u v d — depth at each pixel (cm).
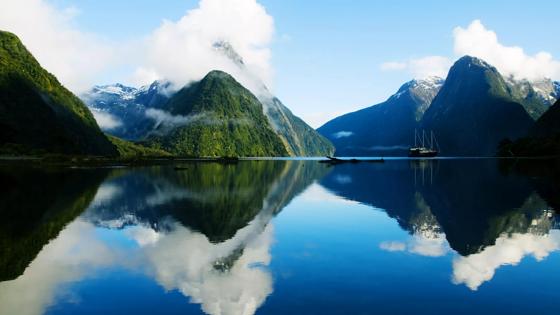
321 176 8075
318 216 3338
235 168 11475
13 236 2566
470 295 1600
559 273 1850
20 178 6625
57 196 4434
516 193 4834
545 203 3994
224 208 3725
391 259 2075
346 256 2131
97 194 4656
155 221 3075
